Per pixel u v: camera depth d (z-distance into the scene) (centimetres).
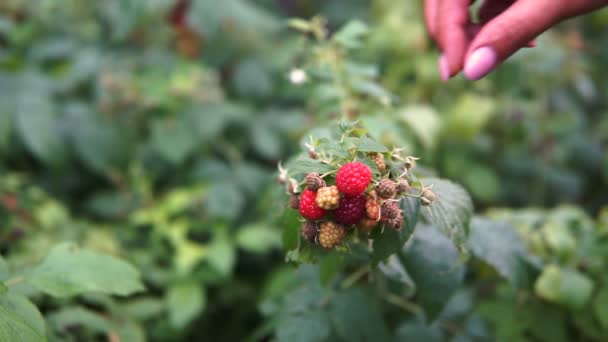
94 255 56
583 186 132
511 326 70
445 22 53
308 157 51
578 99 138
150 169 107
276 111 117
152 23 117
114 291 54
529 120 118
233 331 103
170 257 98
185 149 102
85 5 121
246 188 106
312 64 73
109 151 103
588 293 64
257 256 105
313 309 64
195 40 119
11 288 56
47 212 87
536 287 64
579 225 72
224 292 100
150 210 99
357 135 51
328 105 73
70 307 65
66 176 110
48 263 55
